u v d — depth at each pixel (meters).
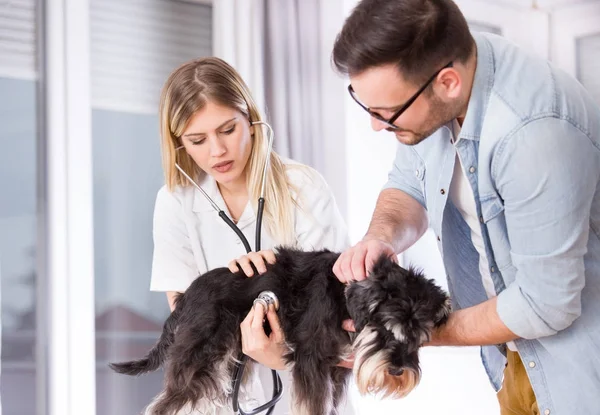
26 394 3.29
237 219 2.18
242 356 1.83
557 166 1.45
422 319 1.62
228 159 2.01
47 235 3.37
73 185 3.41
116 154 3.61
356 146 4.14
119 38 3.63
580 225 1.48
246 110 2.06
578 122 1.49
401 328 1.61
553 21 4.66
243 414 1.84
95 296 3.51
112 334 3.54
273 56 3.81
